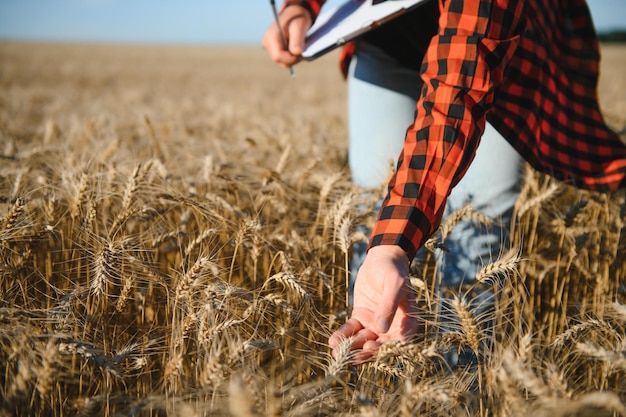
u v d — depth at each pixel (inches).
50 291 78.3
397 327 55.2
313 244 91.0
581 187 87.7
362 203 89.7
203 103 430.6
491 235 77.0
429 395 54.1
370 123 86.5
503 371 50.6
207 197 94.9
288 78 1242.0
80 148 151.9
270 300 68.3
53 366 55.2
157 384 68.1
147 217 91.2
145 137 185.9
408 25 81.0
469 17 61.7
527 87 75.1
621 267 103.1
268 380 62.1
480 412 56.1
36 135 190.5
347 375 66.9
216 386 52.9
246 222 78.6
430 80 62.8
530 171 106.7
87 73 1198.3
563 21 92.4
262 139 171.0
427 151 58.8
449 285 77.4
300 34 87.8
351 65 90.7
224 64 1881.2
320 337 76.1
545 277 97.8
